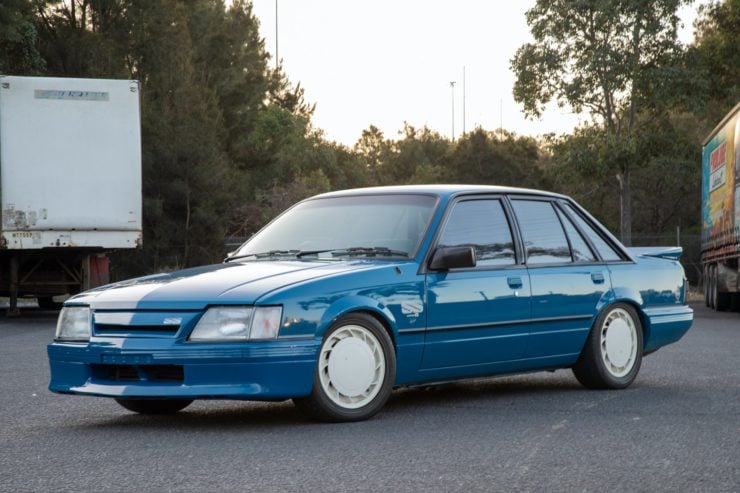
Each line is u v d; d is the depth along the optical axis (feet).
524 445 19.88
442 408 25.17
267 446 19.88
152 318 21.81
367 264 23.88
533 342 26.78
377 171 419.54
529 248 27.14
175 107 146.51
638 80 153.28
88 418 24.40
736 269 76.84
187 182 134.41
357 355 22.89
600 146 157.58
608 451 19.25
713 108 191.72
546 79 159.02
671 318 30.81
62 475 17.38
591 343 28.45
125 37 158.71
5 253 71.61
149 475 17.24
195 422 23.35
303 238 26.07
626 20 154.92
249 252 26.27
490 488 16.12
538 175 256.52
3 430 22.62
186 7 193.77
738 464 18.03
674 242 135.64
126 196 67.77
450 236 25.32
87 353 22.22
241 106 200.75
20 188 66.08
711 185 86.58
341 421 22.74
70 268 73.31
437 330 24.39
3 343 49.47
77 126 66.95
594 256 28.96
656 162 165.99
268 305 21.54
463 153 259.80
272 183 187.52
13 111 65.92
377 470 17.49
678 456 18.76
